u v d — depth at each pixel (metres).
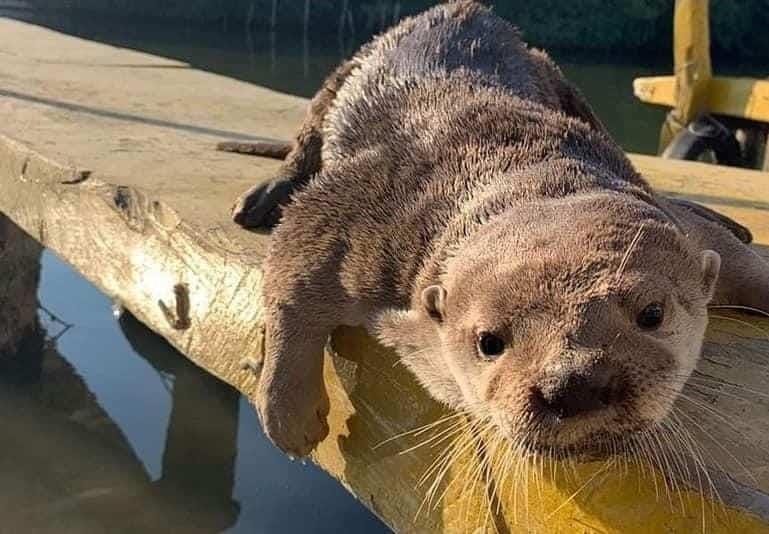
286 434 0.48
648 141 2.61
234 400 0.96
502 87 0.58
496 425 0.37
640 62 5.44
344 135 0.58
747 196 0.87
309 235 0.48
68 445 0.88
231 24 6.01
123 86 1.14
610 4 5.43
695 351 0.40
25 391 0.96
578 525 0.39
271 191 0.62
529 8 5.42
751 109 1.67
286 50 4.98
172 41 5.02
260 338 0.54
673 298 0.38
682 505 0.36
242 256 0.57
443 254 0.44
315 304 0.48
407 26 0.64
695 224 0.52
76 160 0.75
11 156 0.79
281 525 0.79
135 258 0.66
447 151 0.49
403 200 0.48
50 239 0.74
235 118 1.01
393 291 0.46
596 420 0.34
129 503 0.81
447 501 0.44
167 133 0.89
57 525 0.78
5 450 0.88
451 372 0.42
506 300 0.37
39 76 1.16
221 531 0.78
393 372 0.47
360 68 0.62
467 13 0.64
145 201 0.67
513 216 0.42
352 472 0.50
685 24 1.69
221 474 0.86
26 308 1.03
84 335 1.05
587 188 0.44
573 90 0.67
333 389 0.51
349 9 6.10
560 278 0.37
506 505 0.42
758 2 5.45
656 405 0.35
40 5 5.64
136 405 0.95
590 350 0.34
